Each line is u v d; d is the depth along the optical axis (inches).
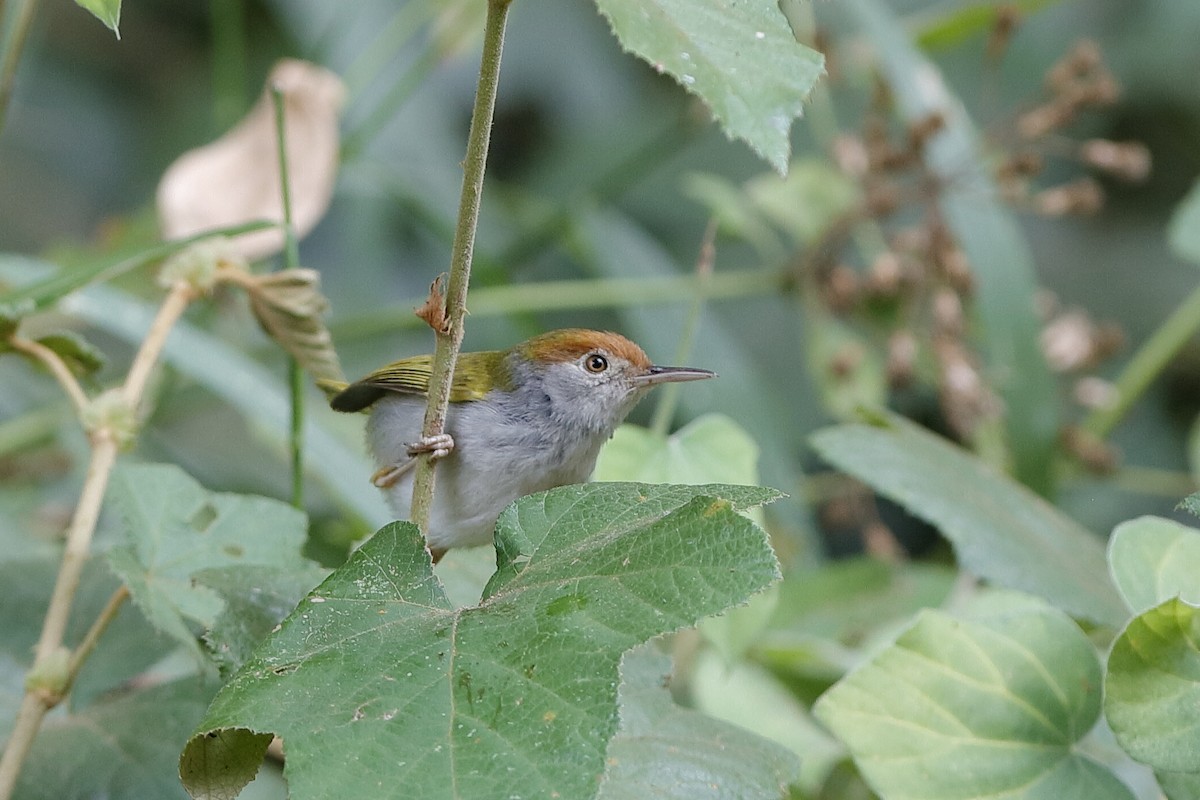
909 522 580.1
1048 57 644.1
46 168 698.8
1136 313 628.1
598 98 700.0
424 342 587.5
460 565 256.4
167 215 374.9
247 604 186.9
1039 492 419.2
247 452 507.2
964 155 435.2
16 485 454.0
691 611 140.6
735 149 663.1
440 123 666.2
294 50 701.3
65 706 223.8
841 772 301.7
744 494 159.2
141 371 237.6
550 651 140.9
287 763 134.2
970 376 410.3
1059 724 197.3
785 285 470.0
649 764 200.7
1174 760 164.2
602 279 494.3
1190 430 600.1
